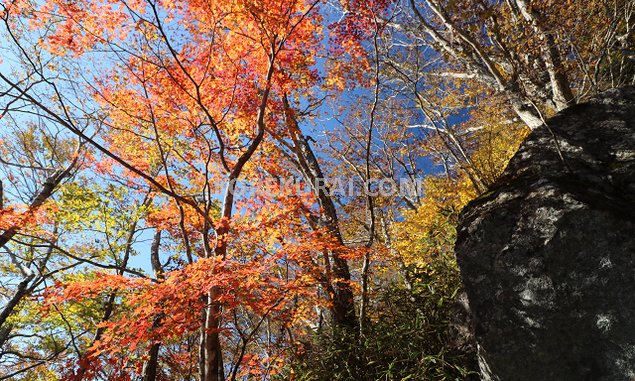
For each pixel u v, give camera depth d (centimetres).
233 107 750
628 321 291
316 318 877
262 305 478
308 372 591
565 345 313
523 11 656
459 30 622
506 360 336
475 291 369
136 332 420
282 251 489
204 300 486
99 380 481
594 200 339
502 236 367
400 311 608
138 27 602
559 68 671
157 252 1006
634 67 812
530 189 382
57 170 867
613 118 430
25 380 980
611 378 289
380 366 531
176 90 684
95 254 870
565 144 428
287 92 810
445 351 476
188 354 927
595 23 650
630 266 297
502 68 866
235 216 534
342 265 733
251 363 702
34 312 837
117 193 859
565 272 324
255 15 576
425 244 749
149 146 832
